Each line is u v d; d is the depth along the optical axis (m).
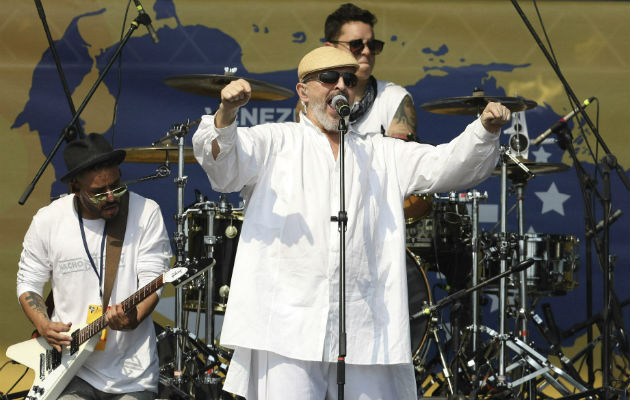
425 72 24.75
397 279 12.75
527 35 24.66
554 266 21.72
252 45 24.64
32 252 15.21
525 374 20.53
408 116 19.64
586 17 24.56
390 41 24.73
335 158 12.86
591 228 19.42
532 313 20.81
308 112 13.23
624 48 24.58
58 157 24.11
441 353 19.92
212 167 12.13
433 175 12.91
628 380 20.09
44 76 24.11
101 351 14.77
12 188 23.94
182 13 24.53
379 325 12.62
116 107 22.38
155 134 24.41
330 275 12.36
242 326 12.38
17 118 24.02
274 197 12.63
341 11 19.61
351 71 12.95
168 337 19.98
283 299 12.35
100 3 24.28
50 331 14.46
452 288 21.94
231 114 11.63
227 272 20.00
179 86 21.20
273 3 24.69
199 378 19.34
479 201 20.59
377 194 12.95
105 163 14.49
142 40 24.42
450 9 24.67
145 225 15.33
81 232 15.00
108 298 14.91
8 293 23.66
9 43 24.02
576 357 21.56
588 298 21.77
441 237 21.17
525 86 24.64
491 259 20.70
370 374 12.73
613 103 24.53
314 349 12.16
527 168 20.36
